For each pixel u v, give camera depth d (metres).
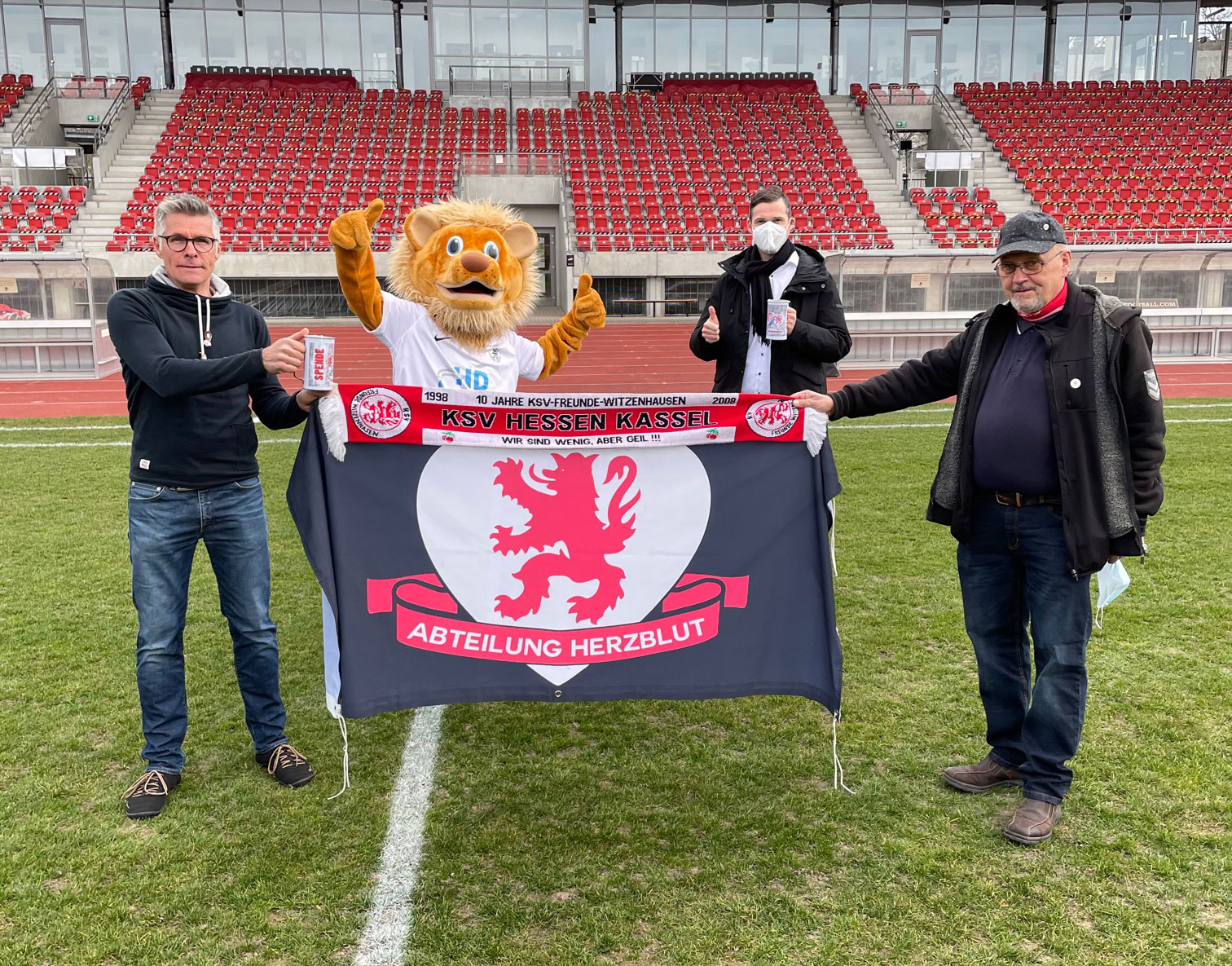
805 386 4.09
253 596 3.12
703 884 2.59
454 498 2.96
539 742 3.47
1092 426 2.74
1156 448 2.77
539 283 3.94
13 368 14.07
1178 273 15.34
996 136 26.80
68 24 28.30
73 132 26.17
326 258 20.89
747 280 4.12
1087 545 2.72
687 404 2.99
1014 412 2.85
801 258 4.12
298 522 2.84
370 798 3.05
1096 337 2.75
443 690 2.97
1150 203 22.81
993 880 2.59
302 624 4.66
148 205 21.92
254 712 3.17
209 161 23.77
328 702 3.00
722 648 3.08
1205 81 29.78
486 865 2.68
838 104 28.88
